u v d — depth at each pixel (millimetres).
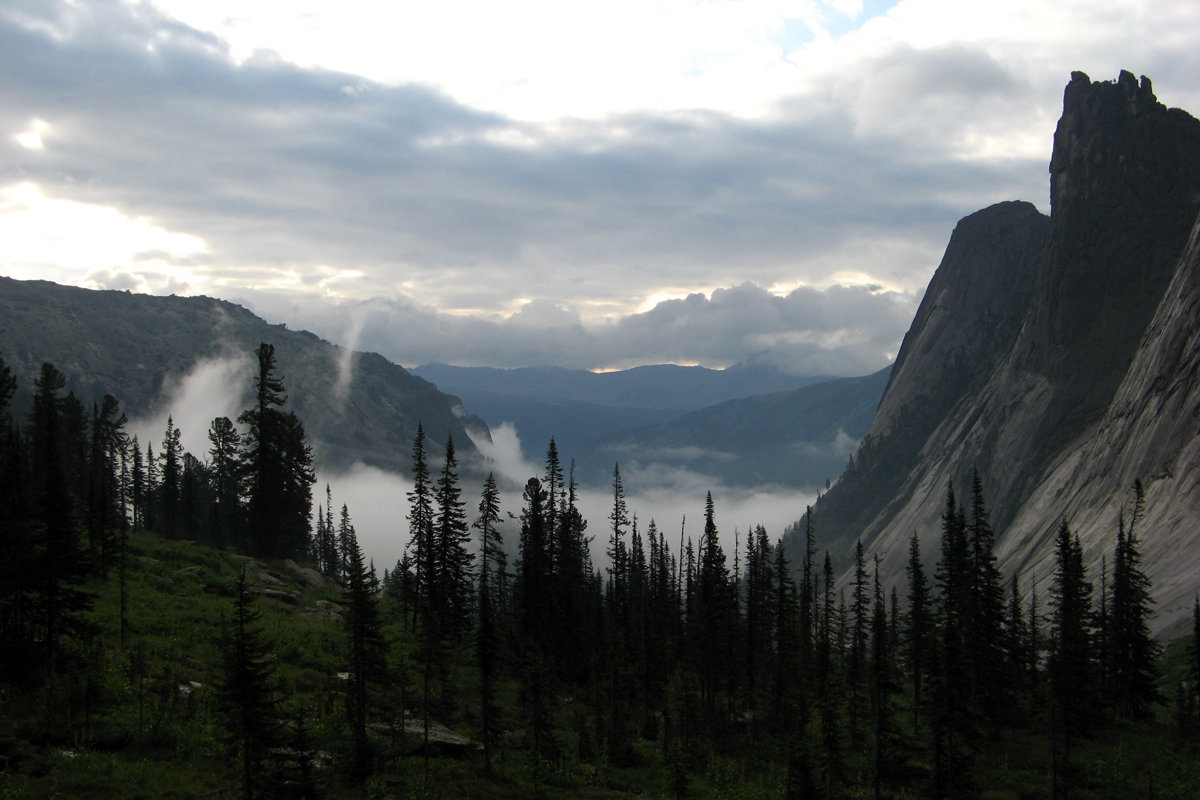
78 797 32250
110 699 40031
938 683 50250
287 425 86812
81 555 43500
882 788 51938
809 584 92500
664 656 65875
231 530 100375
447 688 51625
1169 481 120938
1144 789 51719
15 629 41500
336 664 52281
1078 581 69812
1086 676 53438
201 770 36188
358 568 42031
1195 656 68750
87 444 96500
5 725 36156
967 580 66062
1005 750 58312
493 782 44062
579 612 75938
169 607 56906
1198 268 142250
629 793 47938
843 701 63438
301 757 34312
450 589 73625
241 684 32938
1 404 51531
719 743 59938
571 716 60688
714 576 72750
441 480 74125
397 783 40281
